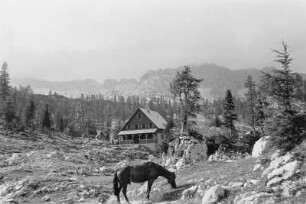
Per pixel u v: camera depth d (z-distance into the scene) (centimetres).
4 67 10625
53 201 2697
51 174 4044
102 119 19162
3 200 2700
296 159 2020
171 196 2412
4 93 10425
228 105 6612
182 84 7581
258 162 2409
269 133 2203
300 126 2109
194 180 2628
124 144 10431
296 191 1802
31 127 10962
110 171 4925
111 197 2748
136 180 2422
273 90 2220
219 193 2062
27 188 2989
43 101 19138
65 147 8725
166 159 4378
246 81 6581
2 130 9281
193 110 7669
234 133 6353
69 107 19950
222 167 2814
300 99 2216
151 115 10756
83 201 2667
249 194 1952
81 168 4891
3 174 3834
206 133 5194
